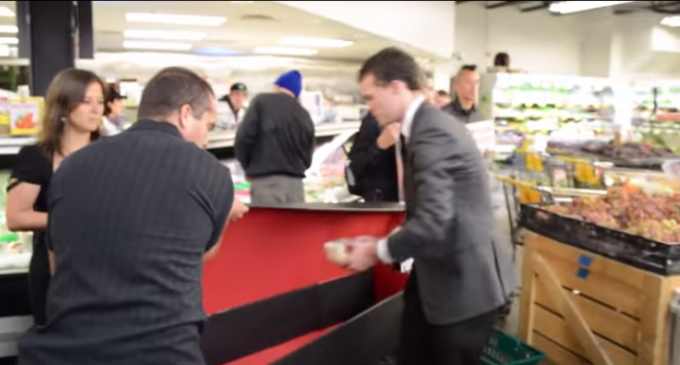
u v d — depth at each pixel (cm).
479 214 189
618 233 282
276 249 248
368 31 623
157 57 941
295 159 432
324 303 266
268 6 506
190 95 160
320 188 454
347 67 1062
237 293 238
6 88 388
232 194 157
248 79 1009
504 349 283
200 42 814
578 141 530
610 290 287
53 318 144
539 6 1325
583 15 1272
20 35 397
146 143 149
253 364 238
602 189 393
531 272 338
